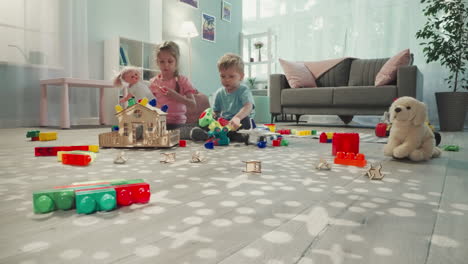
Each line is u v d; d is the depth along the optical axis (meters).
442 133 2.79
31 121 3.01
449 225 0.55
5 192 0.74
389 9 4.14
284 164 1.13
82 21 3.31
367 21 4.27
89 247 0.46
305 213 0.61
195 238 0.49
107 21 3.63
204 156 1.26
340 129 3.15
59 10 3.10
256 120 4.31
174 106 1.97
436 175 0.96
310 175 0.95
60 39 3.12
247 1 5.50
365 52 4.30
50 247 0.46
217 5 5.04
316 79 3.88
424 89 3.99
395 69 3.12
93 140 1.88
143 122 1.52
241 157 1.28
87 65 3.37
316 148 1.60
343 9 4.48
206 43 4.89
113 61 3.47
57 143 1.72
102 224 0.55
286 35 5.00
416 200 0.70
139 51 3.70
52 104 3.16
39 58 2.97
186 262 0.41
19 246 0.46
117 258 0.42
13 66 2.87
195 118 2.31
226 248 0.46
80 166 1.07
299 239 0.49
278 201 0.68
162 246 0.46
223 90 2.03
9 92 2.87
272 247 0.46
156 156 1.29
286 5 4.96
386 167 1.09
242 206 0.65
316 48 4.68
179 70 2.01
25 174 0.93
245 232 0.51
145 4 4.04
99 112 3.46
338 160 1.15
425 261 0.42
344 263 0.41
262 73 5.32
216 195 0.73
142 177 0.90
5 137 2.03
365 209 0.63
